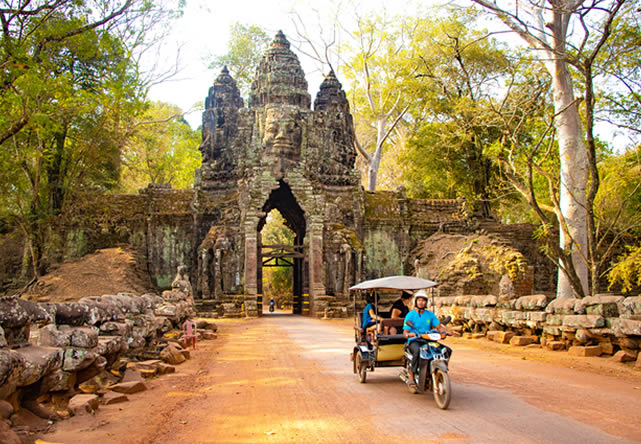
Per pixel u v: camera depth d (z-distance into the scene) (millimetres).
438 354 9195
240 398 9664
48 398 8359
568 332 15031
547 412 8125
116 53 21812
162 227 40594
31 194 34906
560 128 20234
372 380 11242
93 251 39781
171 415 8516
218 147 42906
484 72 34250
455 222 42500
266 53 42656
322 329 25094
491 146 22109
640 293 36188
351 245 37594
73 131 34188
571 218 20125
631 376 11312
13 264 38500
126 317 13531
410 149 48094
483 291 33969
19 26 18094
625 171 25203
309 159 40250
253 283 35500
